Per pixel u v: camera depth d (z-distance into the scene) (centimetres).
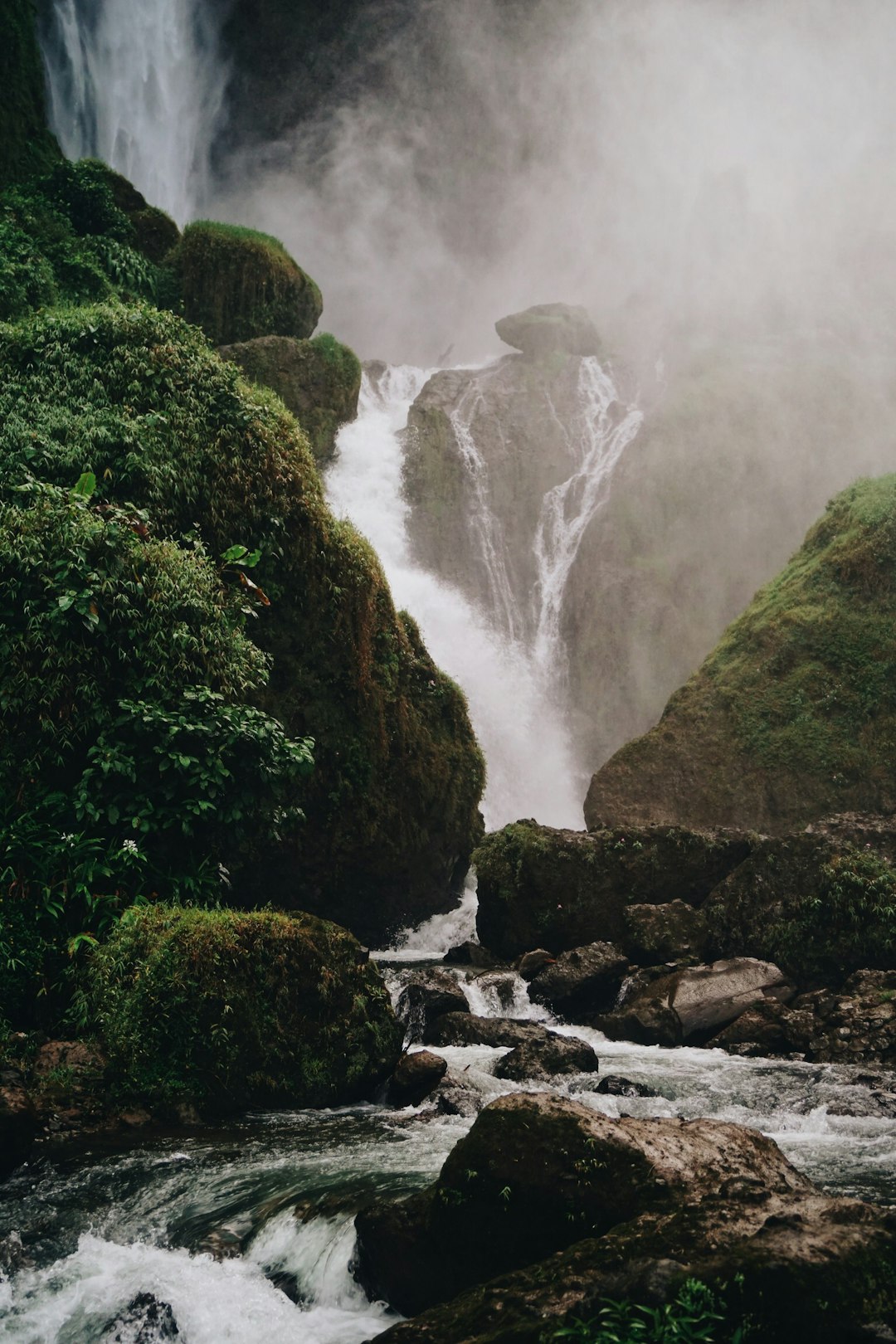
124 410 1098
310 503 1200
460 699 1494
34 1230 511
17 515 873
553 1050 779
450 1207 438
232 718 878
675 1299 346
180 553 940
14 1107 574
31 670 830
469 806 1463
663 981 973
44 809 818
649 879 1157
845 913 1021
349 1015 745
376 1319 443
